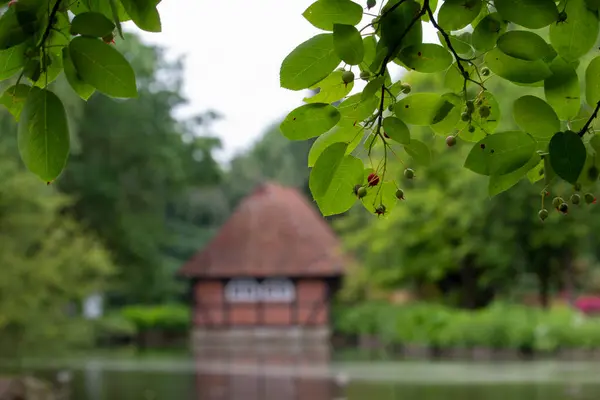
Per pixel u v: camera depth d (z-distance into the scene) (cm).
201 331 3306
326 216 187
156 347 3044
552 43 181
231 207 5706
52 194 1980
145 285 3634
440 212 2255
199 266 3331
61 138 149
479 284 2511
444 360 2319
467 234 2297
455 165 2164
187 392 1623
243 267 3294
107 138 3297
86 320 2511
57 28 164
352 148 184
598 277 3525
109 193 3281
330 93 181
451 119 191
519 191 2034
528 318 2356
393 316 2722
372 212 190
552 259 2377
